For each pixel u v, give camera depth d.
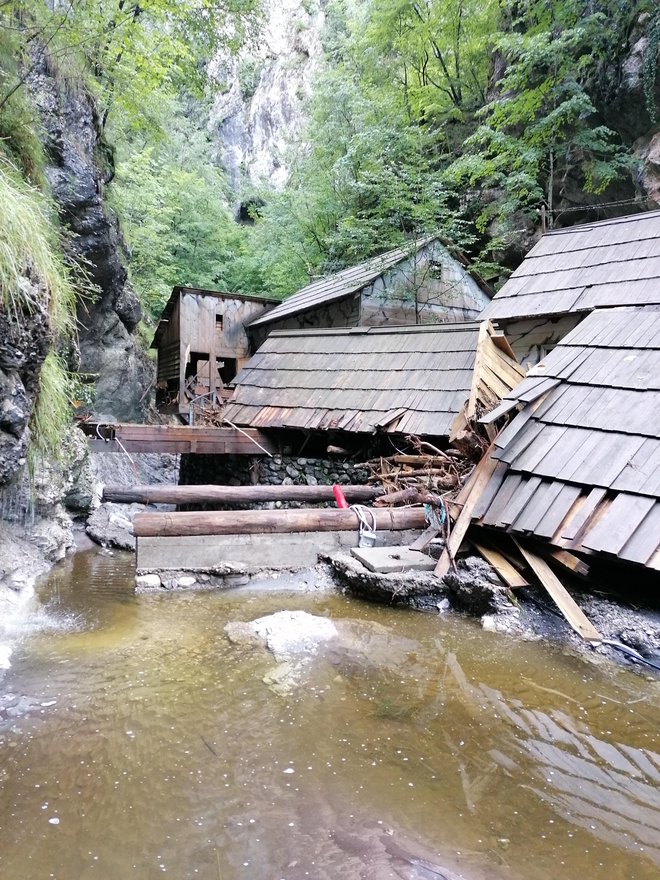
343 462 9.06
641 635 4.11
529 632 4.46
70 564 6.39
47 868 2.02
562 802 2.49
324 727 3.06
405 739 2.97
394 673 3.76
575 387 5.96
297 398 9.84
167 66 8.09
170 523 5.57
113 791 2.47
